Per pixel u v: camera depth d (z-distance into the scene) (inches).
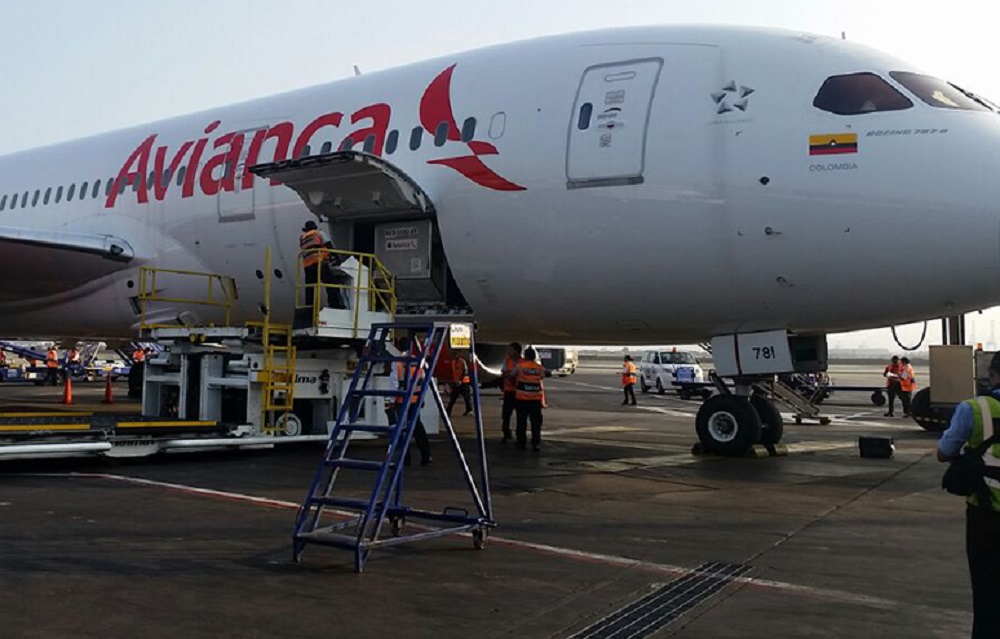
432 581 218.4
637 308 458.9
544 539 268.1
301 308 474.3
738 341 462.0
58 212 689.6
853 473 428.5
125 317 663.8
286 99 590.2
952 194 386.0
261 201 554.9
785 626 185.5
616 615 192.1
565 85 466.6
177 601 198.2
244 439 444.8
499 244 471.8
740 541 267.7
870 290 408.5
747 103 425.7
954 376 672.4
